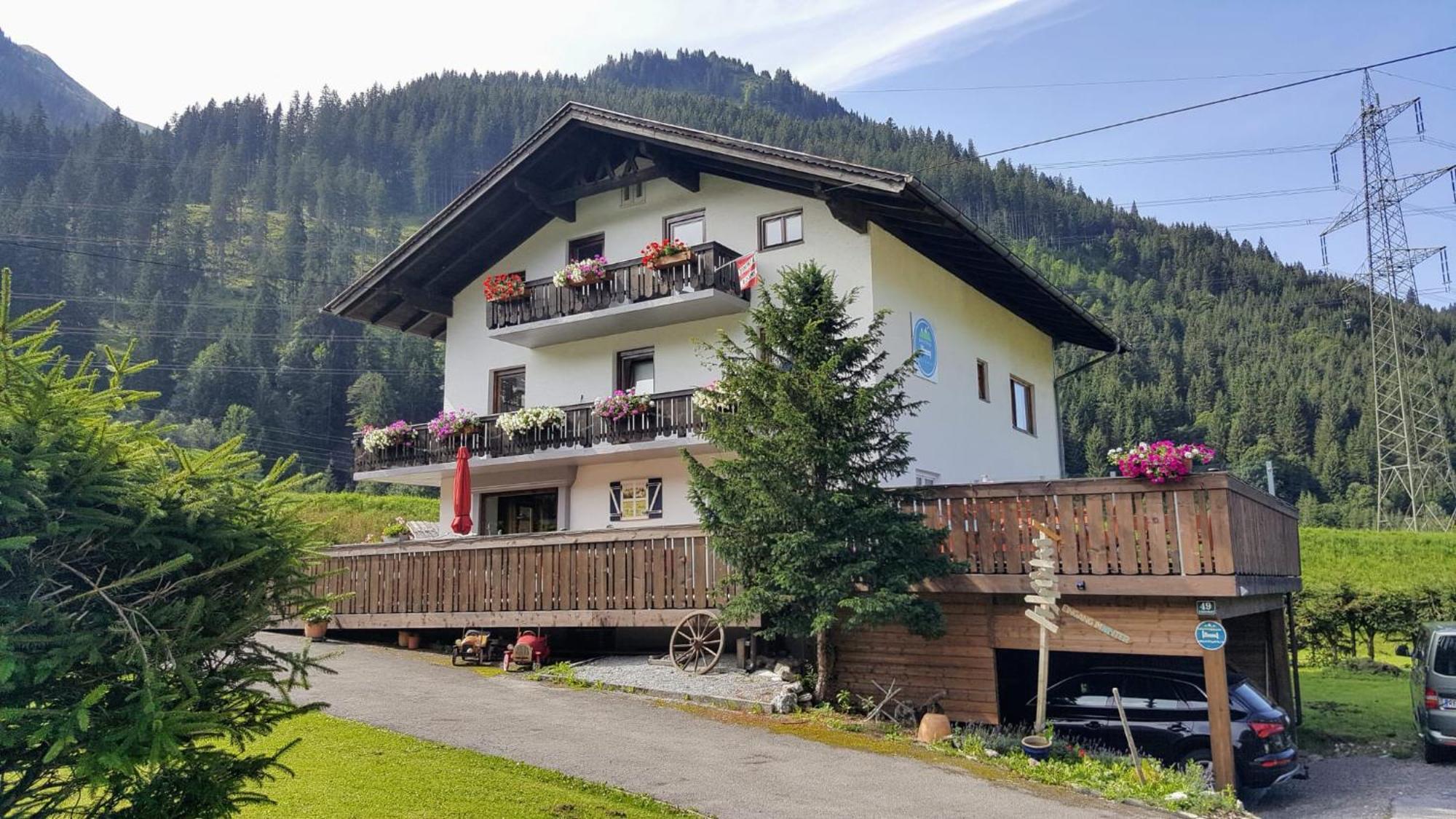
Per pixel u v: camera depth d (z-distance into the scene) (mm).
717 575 15227
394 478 24125
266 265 118812
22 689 4953
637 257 21078
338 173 172875
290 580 6391
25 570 5117
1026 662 15484
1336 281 141375
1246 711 12398
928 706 13648
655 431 19250
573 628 18328
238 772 5898
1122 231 174250
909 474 18297
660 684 14430
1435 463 67938
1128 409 92125
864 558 13008
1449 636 15219
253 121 196500
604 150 21172
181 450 6043
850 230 18391
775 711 13320
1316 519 78938
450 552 18031
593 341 21797
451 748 10672
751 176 19281
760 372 13344
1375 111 56656
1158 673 12945
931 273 20562
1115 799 10500
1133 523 12586
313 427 82688
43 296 84562
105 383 5871
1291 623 17766
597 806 8797
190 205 151375
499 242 23109
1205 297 144625
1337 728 17703
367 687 14375
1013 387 24594
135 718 4953
